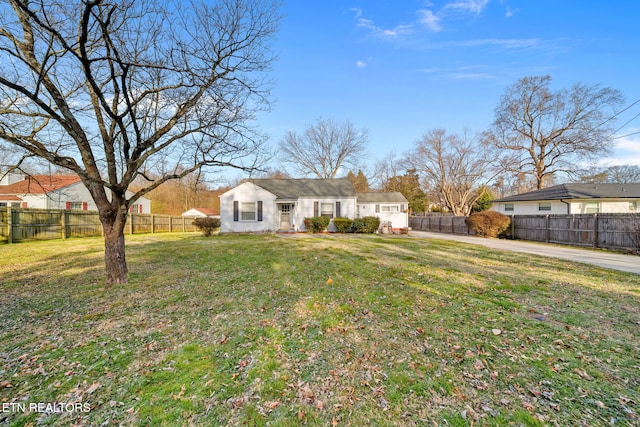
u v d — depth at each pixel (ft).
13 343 10.81
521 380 8.16
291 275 20.62
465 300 14.89
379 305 14.40
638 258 27.86
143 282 19.07
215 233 59.36
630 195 54.75
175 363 9.41
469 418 6.77
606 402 7.16
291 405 7.39
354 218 62.34
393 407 7.24
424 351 9.95
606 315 12.65
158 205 117.29
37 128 17.92
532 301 14.65
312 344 10.62
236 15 18.51
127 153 17.75
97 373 8.86
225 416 7.01
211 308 14.40
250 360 9.57
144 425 6.74
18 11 14.44
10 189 66.69
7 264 24.98
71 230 49.49
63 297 16.07
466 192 98.02
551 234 45.09
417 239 46.09
